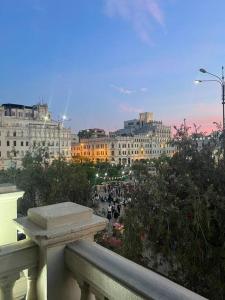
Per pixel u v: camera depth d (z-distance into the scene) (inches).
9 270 68.0
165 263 219.0
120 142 4803.2
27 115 3634.4
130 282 50.2
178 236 200.4
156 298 44.9
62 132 3678.6
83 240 69.1
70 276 68.6
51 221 66.8
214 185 211.2
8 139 3137.3
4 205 113.7
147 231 219.9
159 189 208.2
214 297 188.4
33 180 627.8
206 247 189.8
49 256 67.2
